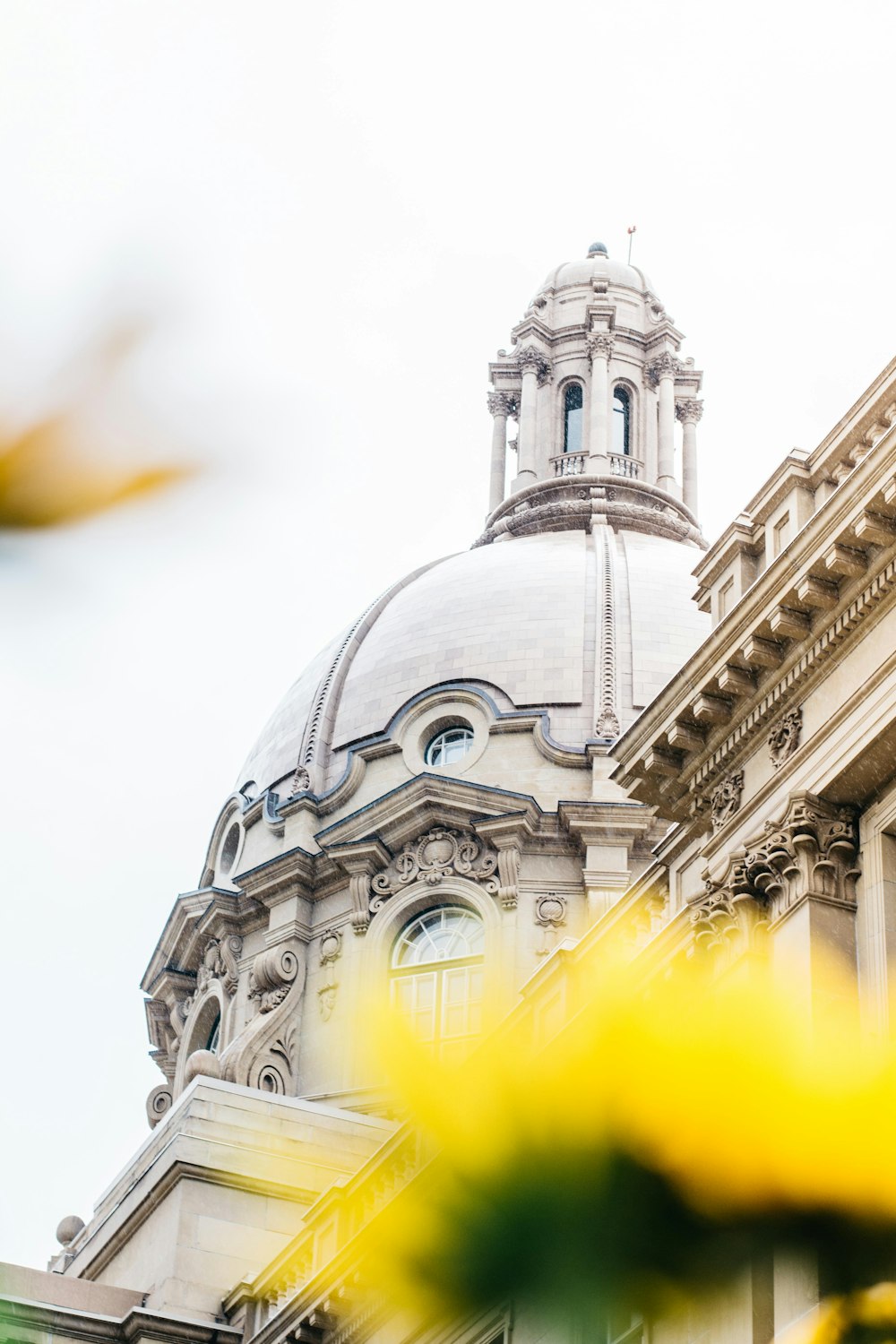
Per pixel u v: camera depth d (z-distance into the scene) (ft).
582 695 207.00
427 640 216.33
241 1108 147.13
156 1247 140.67
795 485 93.81
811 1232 21.91
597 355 267.59
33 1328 126.41
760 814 89.20
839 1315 23.48
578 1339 20.44
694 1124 21.29
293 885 202.39
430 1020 189.26
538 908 192.44
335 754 212.84
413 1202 20.63
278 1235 141.28
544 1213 20.38
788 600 87.35
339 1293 113.91
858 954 81.92
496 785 200.34
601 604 215.92
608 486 252.62
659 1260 20.63
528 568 223.92
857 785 84.07
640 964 93.56
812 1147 21.85
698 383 279.28
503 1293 20.26
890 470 81.92
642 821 193.88
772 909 85.30
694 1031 22.47
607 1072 21.49
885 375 90.53
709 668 92.07
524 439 265.75
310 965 199.21
